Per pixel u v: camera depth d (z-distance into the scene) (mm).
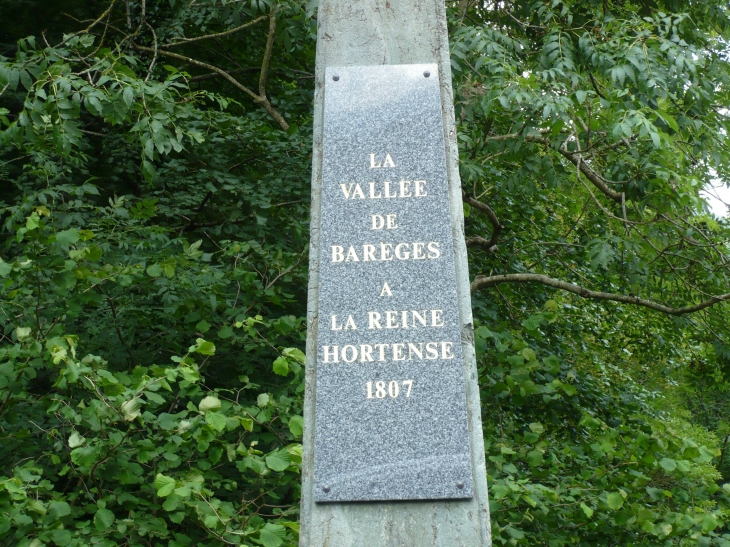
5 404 3912
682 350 8125
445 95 3277
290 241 6180
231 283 5520
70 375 3408
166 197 6488
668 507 4406
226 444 3768
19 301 4242
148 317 4965
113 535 3654
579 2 6301
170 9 7633
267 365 5223
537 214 7789
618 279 7652
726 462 9133
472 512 2707
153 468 3895
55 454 4055
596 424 4602
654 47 5516
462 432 2783
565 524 4418
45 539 3303
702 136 6012
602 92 6051
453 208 3111
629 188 5805
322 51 3326
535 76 5109
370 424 2797
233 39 7824
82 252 4051
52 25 7445
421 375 2848
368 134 3160
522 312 7680
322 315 2922
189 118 6277
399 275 2969
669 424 4816
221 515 3441
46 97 4441
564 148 6062
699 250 6539
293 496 4355
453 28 6195
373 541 2684
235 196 6352
